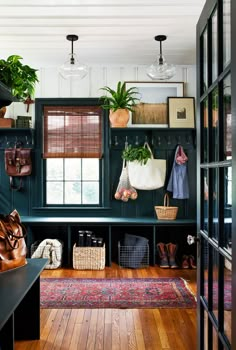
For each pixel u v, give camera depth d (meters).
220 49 1.58
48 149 4.96
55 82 4.95
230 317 1.47
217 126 1.67
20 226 2.45
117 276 4.19
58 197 5.10
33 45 4.09
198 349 2.07
